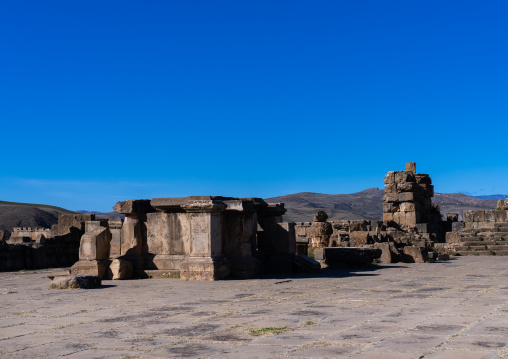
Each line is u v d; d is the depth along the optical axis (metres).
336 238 31.25
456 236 34.81
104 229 17.61
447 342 7.42
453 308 10.28
